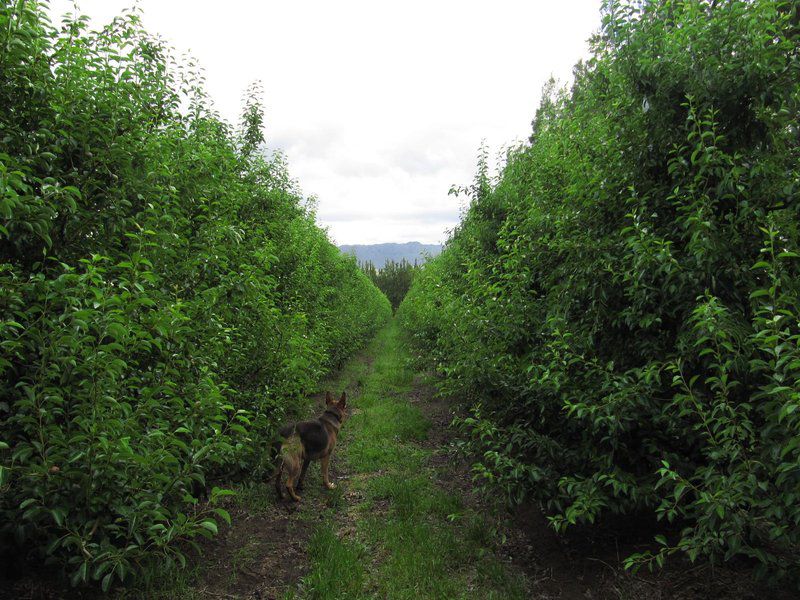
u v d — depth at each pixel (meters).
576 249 3.52
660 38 3.29
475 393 4.54
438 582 3.32
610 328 3.47
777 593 2.74
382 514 4.57
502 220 7.67
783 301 2.26
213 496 2.71
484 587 3.32
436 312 7.94
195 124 5.39
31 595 2.62
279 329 5.45
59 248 2.91
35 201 2.37
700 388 2.96
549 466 3.47
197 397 3.11
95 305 2.31
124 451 2.34
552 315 3.74
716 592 2.87
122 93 3.33
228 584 3.26
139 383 3.12
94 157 3.01
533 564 3.60
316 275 9.92
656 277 3.10
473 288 5.12
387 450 6.46
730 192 2.88
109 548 2.46
